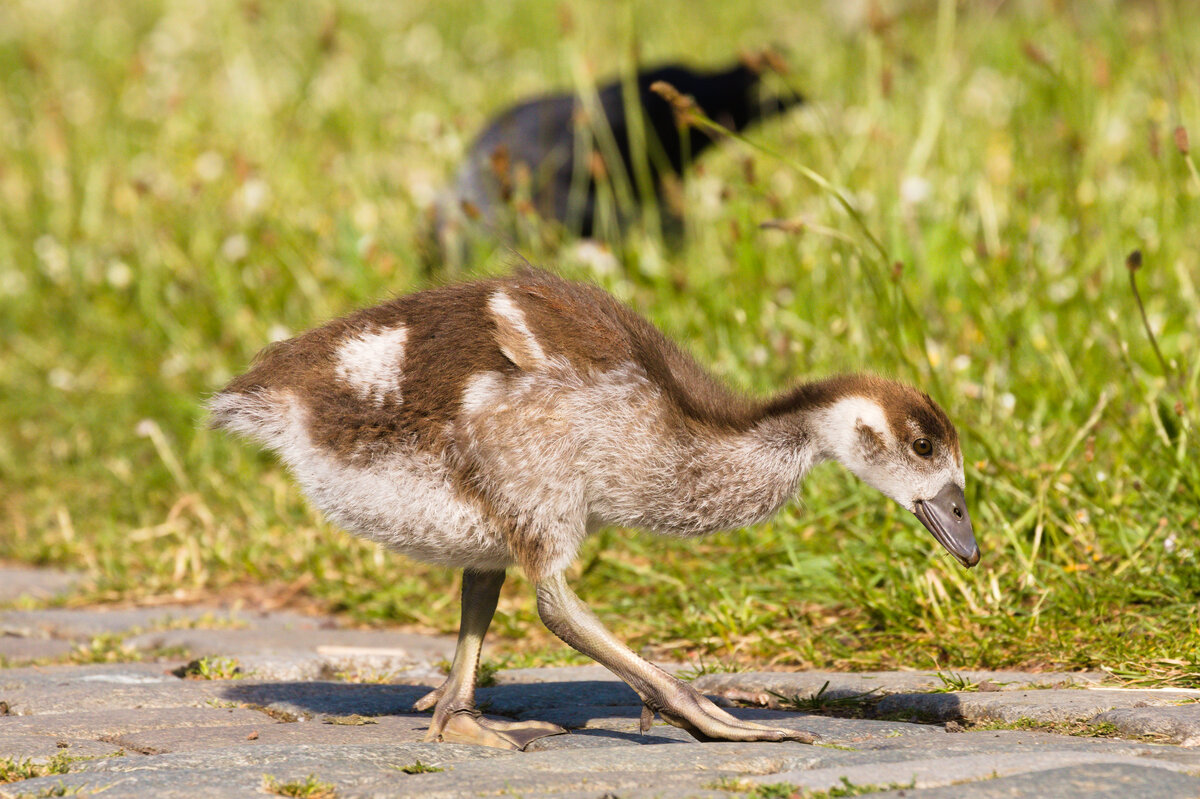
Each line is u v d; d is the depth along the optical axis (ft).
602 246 46.68
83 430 49.03
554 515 22.07
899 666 27.45
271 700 25.25
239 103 72.74
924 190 44.37
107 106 78.48
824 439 23.84
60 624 33.32
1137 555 30.22
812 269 44.91
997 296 41.57
